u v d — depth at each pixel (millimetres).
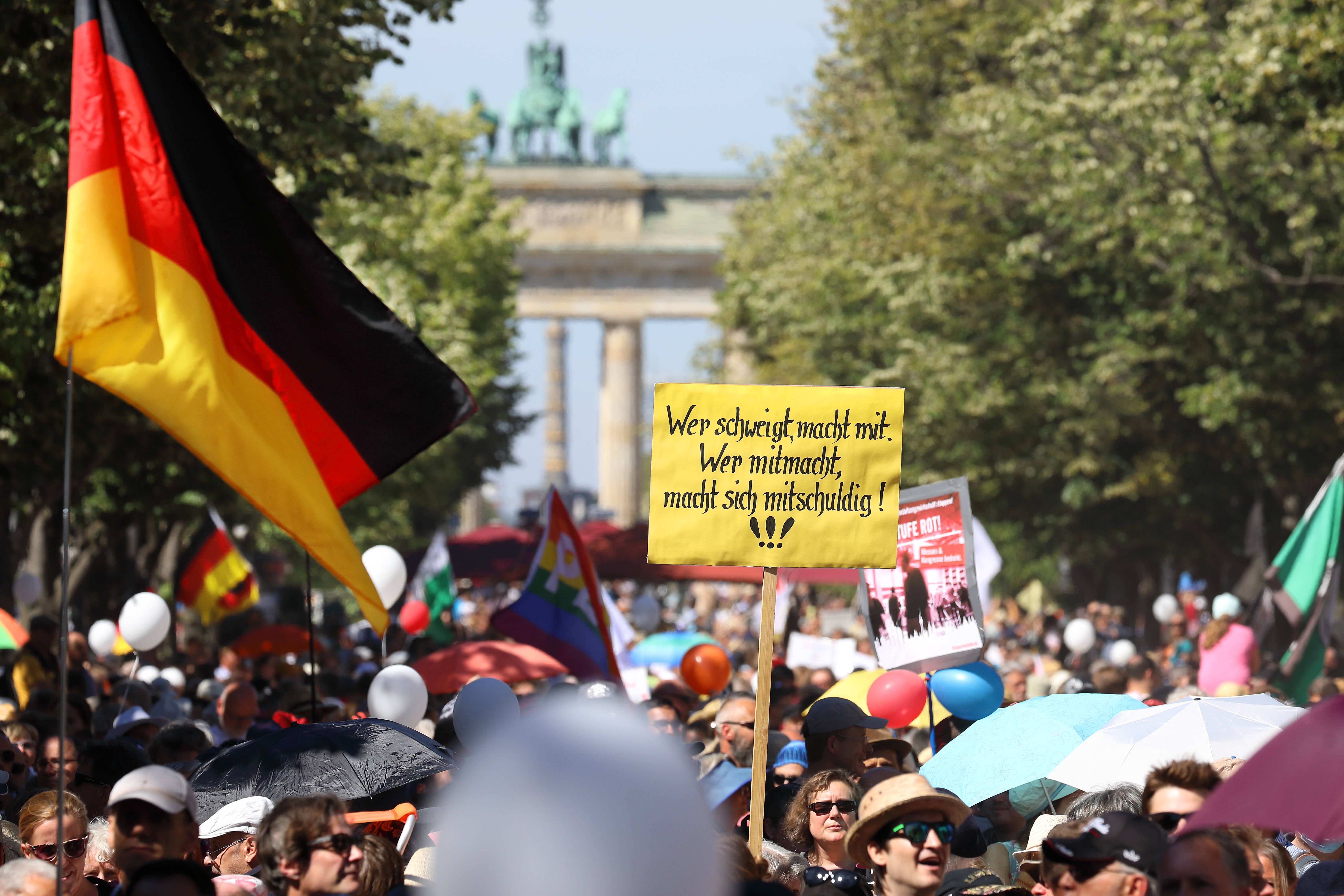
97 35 30812
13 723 36812
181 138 31188
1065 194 109188
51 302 65625
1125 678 50406
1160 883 18047
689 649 64062
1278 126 97062
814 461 31250
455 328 172125
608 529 117875
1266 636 72312
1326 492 65750
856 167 148375
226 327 31453
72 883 25312
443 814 6812
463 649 55719
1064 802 35531
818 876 24000
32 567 124625
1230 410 112688
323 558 30172
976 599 38719
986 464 138375
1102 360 122375
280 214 31891
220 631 132000
